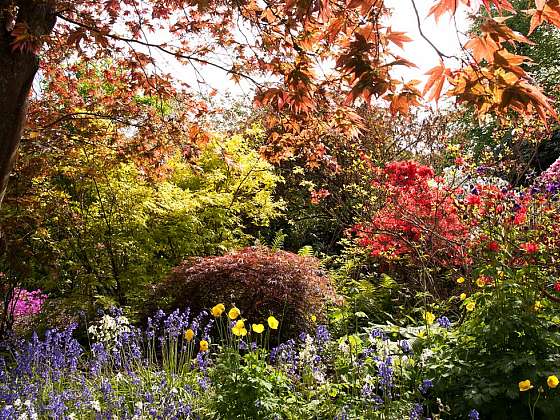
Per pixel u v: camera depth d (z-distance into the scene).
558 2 1.75
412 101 2.09
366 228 7.67
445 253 7.04
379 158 11.41
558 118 1.88
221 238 8.83
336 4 2.38
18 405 3.66
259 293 6.50
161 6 4.82
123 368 4.99
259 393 3.31
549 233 5.45
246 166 8.80
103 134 6.36
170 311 6.86
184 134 5.53
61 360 4.58
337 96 3.96
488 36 1.83
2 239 4.75
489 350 3.98
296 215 12.68
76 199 7.93
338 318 5.84
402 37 2.06
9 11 3.53
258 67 4.54
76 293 7.57
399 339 5.15
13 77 3.60
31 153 6.21
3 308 8.10
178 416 3.71
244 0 3.99
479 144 12.41
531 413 3.41
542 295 4.19
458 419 3.77
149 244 7.94
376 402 3.62
